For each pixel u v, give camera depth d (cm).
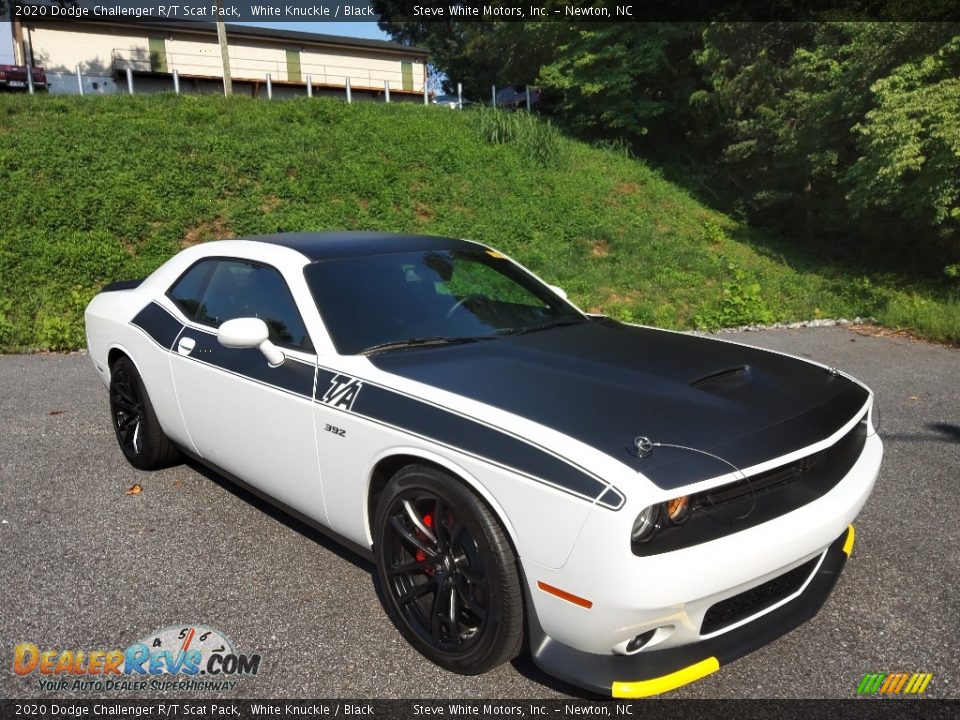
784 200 1691
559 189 1627
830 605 312
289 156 1466
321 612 309
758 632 257
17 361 794
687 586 222
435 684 263
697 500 228
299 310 341
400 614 285
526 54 2572
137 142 1409
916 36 1245
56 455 497
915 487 436
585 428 246
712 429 252
